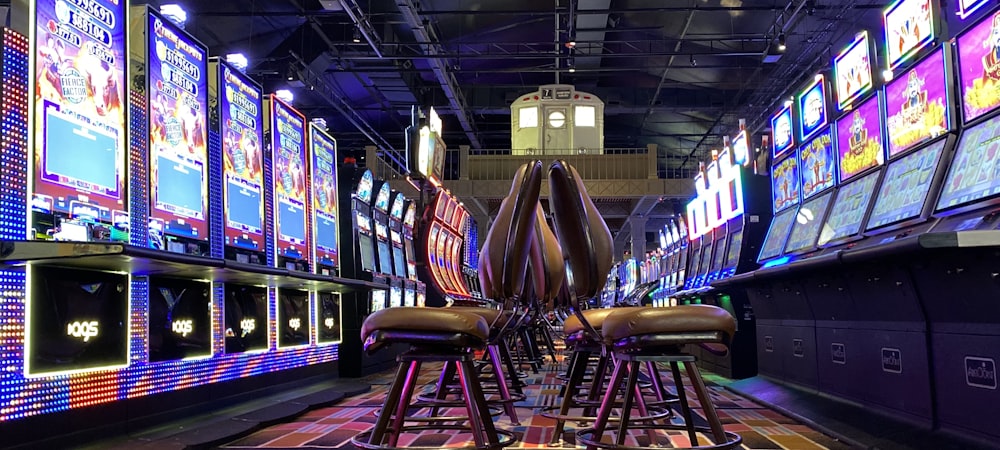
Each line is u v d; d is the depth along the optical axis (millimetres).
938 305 3268
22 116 3398
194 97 4938
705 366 8336
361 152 25797
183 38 4840
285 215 6371
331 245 7426
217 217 5270
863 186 5094
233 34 13867
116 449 3490
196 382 4695
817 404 4598
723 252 8203
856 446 3488
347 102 19672
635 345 2307
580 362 3535
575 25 14719
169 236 4566
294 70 14555
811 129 6094
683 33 15273
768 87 17844
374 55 15609
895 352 3756
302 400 5297
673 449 2965
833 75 5734
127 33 4129
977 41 3789
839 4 12969
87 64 3797
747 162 7711
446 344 2428
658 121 22781
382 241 9016
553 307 3691
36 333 3312
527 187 2365
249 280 5012
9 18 3447
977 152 3730
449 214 11547
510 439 2670
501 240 2379
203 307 4816
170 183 4605
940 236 2617
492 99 22000
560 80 20922
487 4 14664
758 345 6449
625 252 29156
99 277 3750
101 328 3734
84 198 3715
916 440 3336
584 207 2334
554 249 3389
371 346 2463
